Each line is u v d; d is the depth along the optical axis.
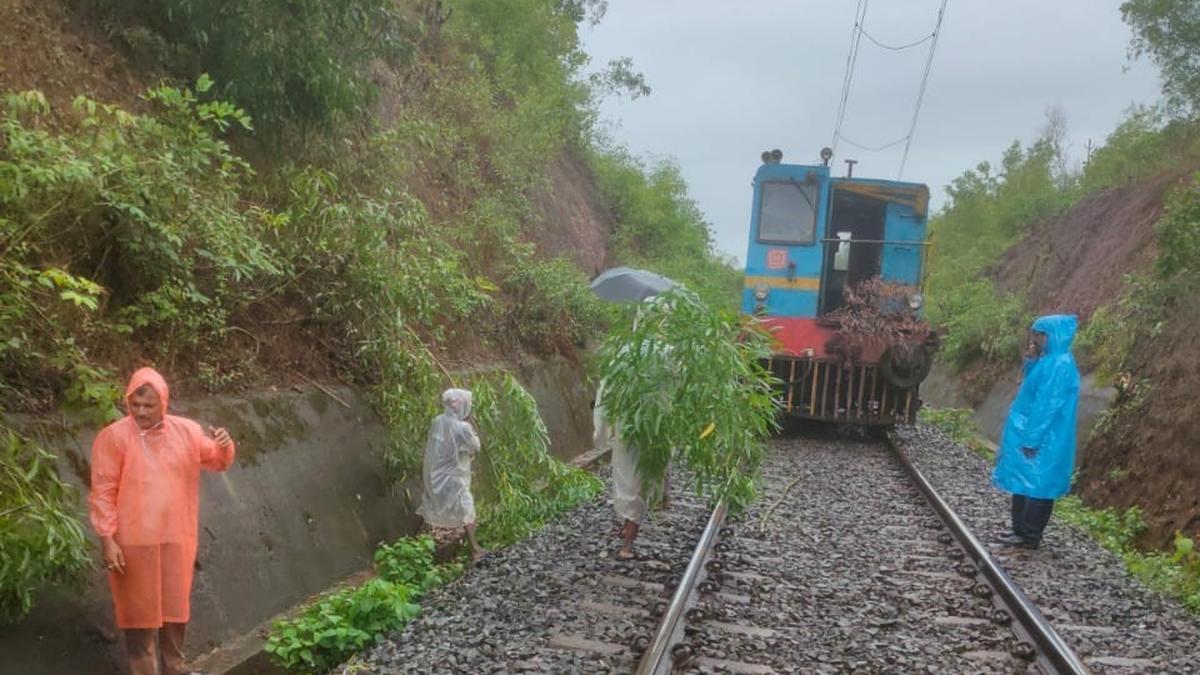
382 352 8.41
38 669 4.45
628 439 7.60
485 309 12.87
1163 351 12.16
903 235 16.30
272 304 8.03
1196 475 9.81
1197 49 18.44
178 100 6.57
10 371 5.26
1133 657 5.91
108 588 5.03
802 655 5.62
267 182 8.30
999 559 8.40
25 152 5.27
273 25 8.03
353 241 8.02
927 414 19.56
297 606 6.32
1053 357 8.89
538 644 5.61
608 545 8.11
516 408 9.05
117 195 5.73
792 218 16.19
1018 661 5.71
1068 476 8.70
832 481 11.95
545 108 19.73
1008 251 28.20
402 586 6.33
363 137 10.26
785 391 15.74
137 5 8.07
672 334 7.65
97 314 6.02
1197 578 7.72
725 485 8.01
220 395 6.78
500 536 8.61
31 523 4.40
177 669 4.79
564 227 20.19
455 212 13.98
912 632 6.20
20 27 6.86
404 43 9.60
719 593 6.83
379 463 8.19
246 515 6.22
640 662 5.08
